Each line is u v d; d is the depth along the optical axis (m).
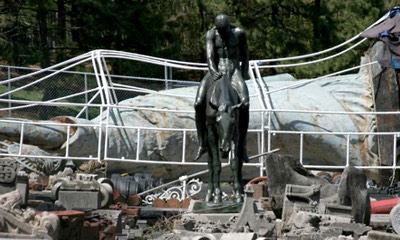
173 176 40.19
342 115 40.22
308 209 28.00
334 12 61.47
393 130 39.72
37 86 53.75
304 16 62.03
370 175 40.31
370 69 40.50
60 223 23.47
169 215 32.94
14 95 53.09
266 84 41.25
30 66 59.75
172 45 58.78
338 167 38.78
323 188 29.48
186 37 64.19
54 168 38.72
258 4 62.19
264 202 32.62
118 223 29.22
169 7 63.88
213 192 26.80
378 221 29.52
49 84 52.97
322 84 41.56
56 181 31.84
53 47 58.84
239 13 63.03
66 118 39.53
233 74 27.09
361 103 40.50
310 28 63.12
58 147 39.31
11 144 38.75
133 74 55.12
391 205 32.94
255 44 61.38
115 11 57.44
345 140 39.94
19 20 60.81
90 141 39.09
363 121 40.16
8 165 25.42
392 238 23.42
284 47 60.81
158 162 38.22
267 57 61.41
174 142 39.31
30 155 37.34
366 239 23.83
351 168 28.53
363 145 40.03
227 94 26.64
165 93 40.69
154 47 58.16
